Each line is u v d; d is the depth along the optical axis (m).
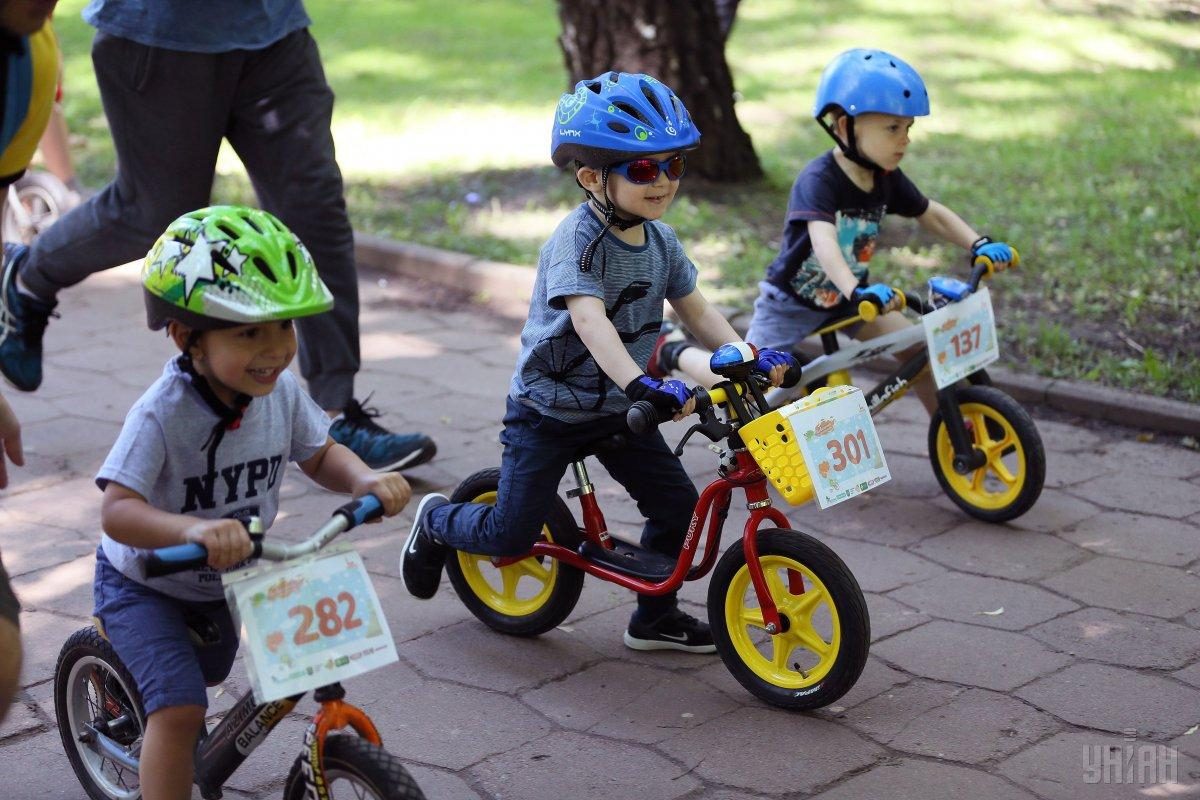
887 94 4.32
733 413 3.37
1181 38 12.85
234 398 2.72
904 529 4.62
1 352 5.28
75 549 4.46
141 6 4.54
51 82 3.17
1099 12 13.83
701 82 8.31
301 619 2.53
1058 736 3.34
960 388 4.62
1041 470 4.45
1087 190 8.14
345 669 2.56
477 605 4.02
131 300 7.28
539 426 3.56
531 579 4.37
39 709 3.53
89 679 3.11
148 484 2.65
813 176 4.58
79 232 5.01
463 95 11.34
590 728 3.44
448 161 9.38
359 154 9.68
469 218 8.13
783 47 12.69
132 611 2.77
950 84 11.21
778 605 3.47
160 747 2.67
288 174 4.82
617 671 3.75
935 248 7.29
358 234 7.92
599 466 5.25
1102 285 6.66
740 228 7.67
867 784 3.16
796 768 3.23
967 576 4.24
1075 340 6.04
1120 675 3.62
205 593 2.85
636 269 3.46
